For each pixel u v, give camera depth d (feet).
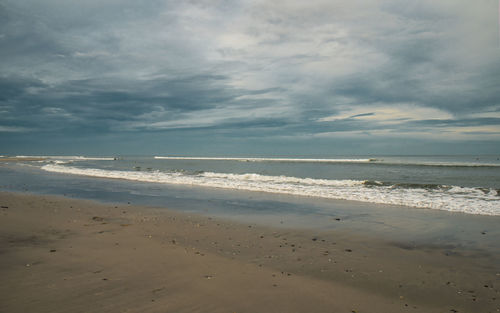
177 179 77.05
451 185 63.98
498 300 14.57
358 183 65.72
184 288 14.83
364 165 151.53
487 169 111.14
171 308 12.68
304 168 139.95
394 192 52.31
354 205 41.22
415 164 143.74
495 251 22.22
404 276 17.57
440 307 13.84
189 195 51.01
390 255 21.42
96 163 201.26
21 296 13.43
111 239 23.71
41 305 12.59
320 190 55.11
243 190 57.41
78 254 19.69
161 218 33.27
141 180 75.56
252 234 26.91
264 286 15.49
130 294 13.94
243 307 13.04
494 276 17.65
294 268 18.56
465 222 31.12
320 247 23.22
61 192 54.39
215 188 60.18
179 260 19.11
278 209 38.91
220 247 22.70
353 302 14.05
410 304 14.06
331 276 17.37
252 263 19.24
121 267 17.54
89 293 13.91
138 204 42.42
